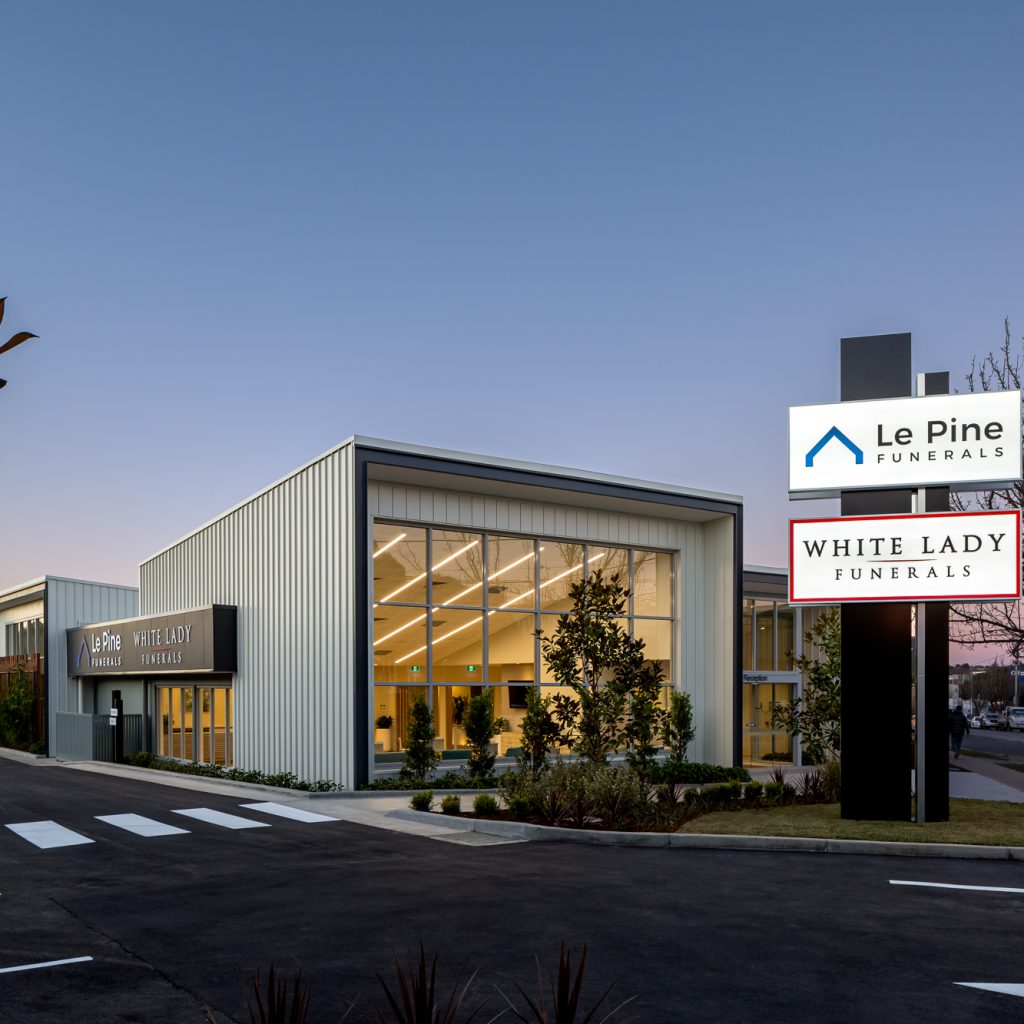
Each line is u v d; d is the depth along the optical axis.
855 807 13.66
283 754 21.73
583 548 23.72
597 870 10.31
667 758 23.80
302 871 10.23
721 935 7.52
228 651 24.27
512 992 6.13
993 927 7.84
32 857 11.15
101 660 32.91
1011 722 72.94
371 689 19.38
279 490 22.44
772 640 28.92
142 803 17.08
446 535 21.44
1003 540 13.48
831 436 14.42
